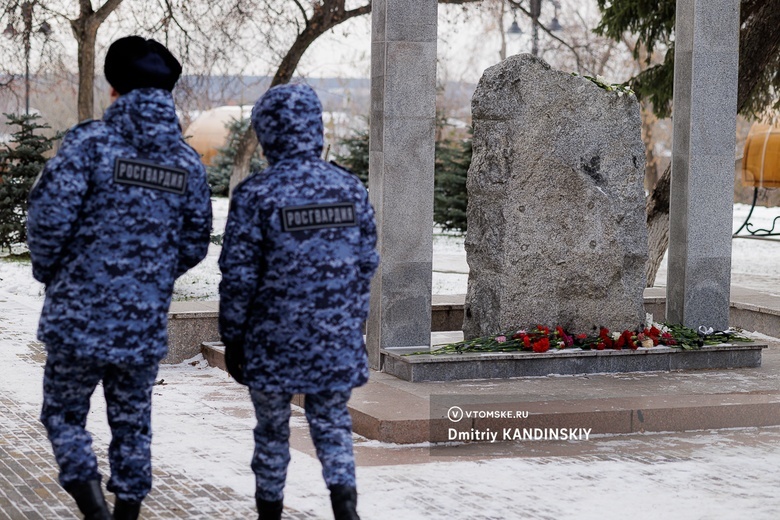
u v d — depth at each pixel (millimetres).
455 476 6062
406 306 8898
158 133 4371
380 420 6891
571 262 8945
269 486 4645
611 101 8984
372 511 5309
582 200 8930
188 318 9906
